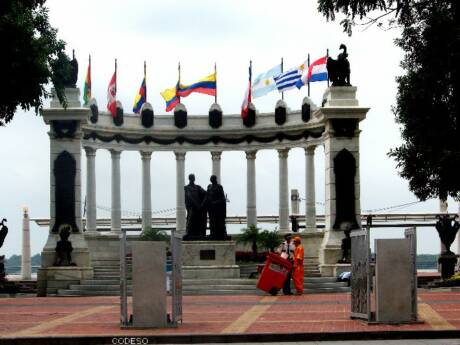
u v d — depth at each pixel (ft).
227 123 208.23
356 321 86.99
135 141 205.16
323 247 176.55
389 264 82.89
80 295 154.51
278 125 203.72
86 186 198.18
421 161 160.25
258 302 119.75
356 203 178.91
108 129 199.00
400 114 159.84
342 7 127.03
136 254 82.74
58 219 175.42
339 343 73.92
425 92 151.33
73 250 172.76
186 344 75.82
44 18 137.90
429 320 86.89
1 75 122.93
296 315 95.86
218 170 209.46
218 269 159.74
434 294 132.16
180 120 207.00
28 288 172.35
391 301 82.89
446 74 147.84
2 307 116.57
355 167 179.22
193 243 161.89
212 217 164.96
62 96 149.18
